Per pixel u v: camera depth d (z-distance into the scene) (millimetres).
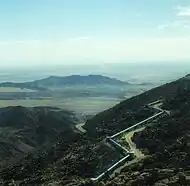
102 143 91125
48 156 108062
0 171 114125
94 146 92750
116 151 82000
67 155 99062
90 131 122500
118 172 66500
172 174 54219
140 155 75562
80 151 94438
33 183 78750
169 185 49406
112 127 114000
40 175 86000
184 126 84562
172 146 70312
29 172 98750
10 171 105438
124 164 71688
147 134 86688
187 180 49375
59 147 114875
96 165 78312
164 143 78438
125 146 83938
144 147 81062
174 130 83688
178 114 98000
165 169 57812
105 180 63594
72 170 79375
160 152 69125
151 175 54469
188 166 58031
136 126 103562
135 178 55844
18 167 108062
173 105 112688
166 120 95312
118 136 95375
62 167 85562
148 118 108250
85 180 65438
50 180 76375
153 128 90875
